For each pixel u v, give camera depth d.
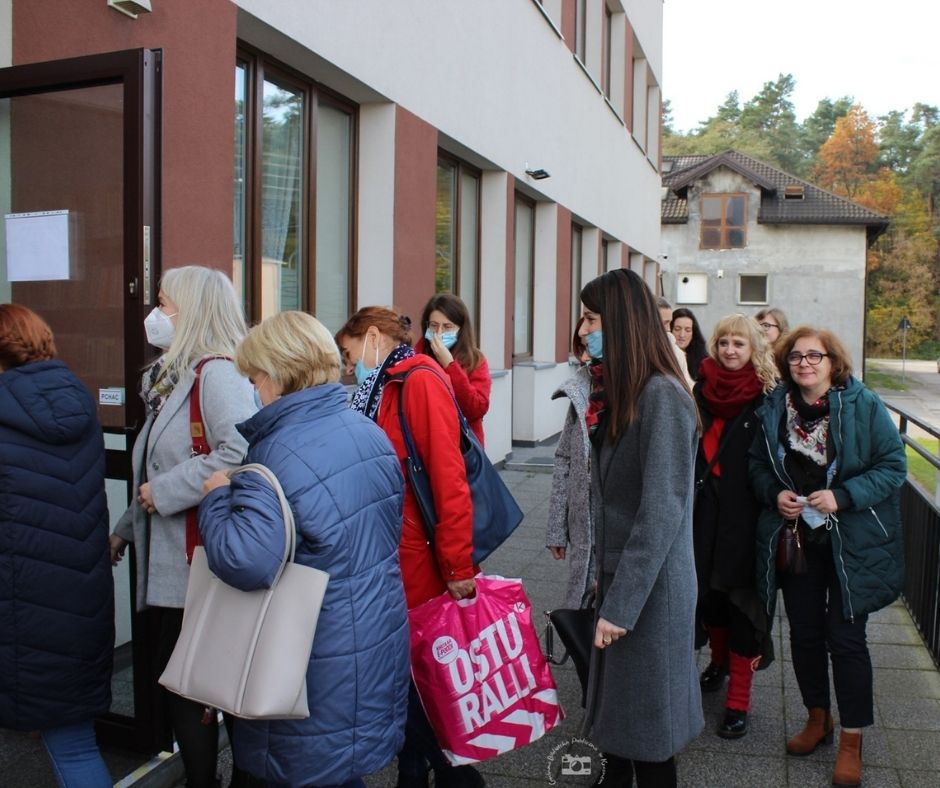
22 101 3.67
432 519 3.07
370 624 2.27
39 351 2.86
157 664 3.18
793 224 42.38
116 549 3.25
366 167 7.12
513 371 12.39
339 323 7.02
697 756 3.64
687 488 2.63
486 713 2.95
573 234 15.39
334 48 6.05
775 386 3.69
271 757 2.22
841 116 96.62
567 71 13.18
